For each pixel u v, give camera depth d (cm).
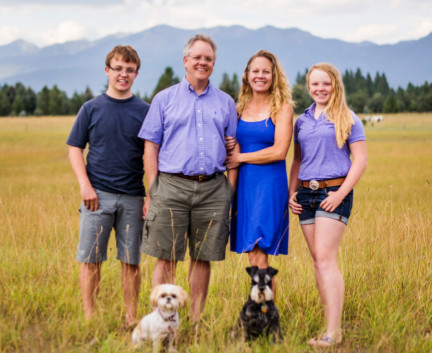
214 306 500
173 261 477
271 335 411
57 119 8312
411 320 472
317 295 522
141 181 488
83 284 468
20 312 459
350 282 551
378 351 420
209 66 459
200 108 460
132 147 471
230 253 679
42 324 464
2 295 507
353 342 443
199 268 489
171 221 461
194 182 458
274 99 473
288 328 454
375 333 445
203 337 422
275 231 466
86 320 447
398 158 2445
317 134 456
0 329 420
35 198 977
